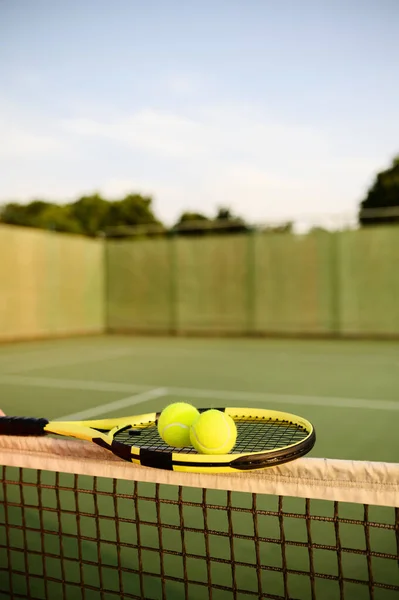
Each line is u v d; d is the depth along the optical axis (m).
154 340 12.60
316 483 1.00
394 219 12.68
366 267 12.31
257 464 0.99
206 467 1.02
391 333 12.17
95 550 2.03
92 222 25.59
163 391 5.78
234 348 10.53
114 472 1.13
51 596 1.69
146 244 14.22
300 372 7.20
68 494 2.60
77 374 7.12
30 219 24.27
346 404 4.92
